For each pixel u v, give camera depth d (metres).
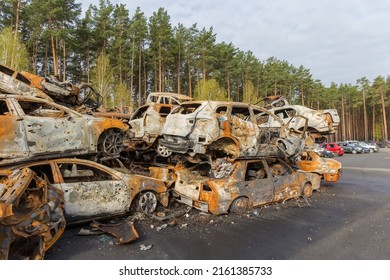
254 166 8.29
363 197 9.07
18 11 29.64
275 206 7.46
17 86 8.09
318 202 8.23
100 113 10.33
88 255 4.40
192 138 6.88
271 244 5.00
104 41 35.78
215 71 41.72
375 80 64.44
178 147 7.05
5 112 6.18
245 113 8.17
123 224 5.41
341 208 7.61
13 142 5.45
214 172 7.04
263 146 7.52
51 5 29.53
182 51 41.09
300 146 8.62
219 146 7.07
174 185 7.37
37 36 31.06
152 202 6.41
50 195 4.48
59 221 4.38
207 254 4.54
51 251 4.47
